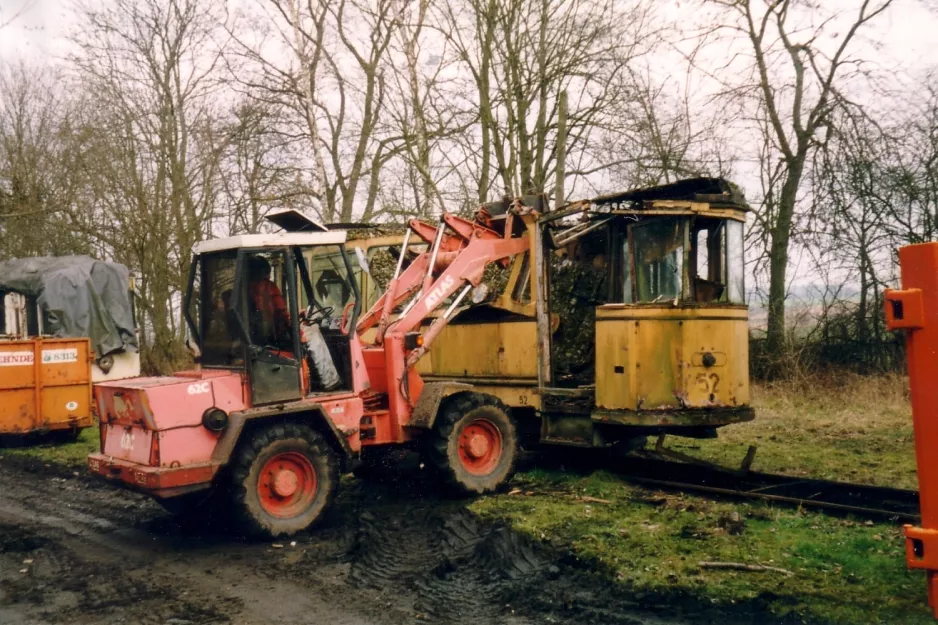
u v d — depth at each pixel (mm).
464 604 5379
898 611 4785
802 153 17000
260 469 7039
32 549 7109
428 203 18391
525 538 6570
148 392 6695
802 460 9898
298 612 5348
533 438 10305
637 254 9070
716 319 8578
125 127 21422
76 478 10461
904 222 16000
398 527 7352
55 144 24266
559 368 9914
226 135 20328
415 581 5867
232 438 6887
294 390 7441
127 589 5926
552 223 9812
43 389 12898
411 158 19219
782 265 17281
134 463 6977
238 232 21609
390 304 8773
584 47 17703
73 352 13234
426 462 8469
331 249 8016
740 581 5434
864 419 12977
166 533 7531
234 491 6941
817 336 16781
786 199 17250
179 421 6801
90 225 21672
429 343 8688
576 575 5750
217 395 7000
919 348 3516
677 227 8742
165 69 21844
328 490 7387
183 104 22125
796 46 17031
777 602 5031
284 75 18938
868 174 15922
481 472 8523
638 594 5297
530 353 9688
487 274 10562
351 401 7758
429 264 9000
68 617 5398
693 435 8906
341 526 7453
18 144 24031
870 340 16297
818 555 5945
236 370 7316
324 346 7828
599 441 8914
